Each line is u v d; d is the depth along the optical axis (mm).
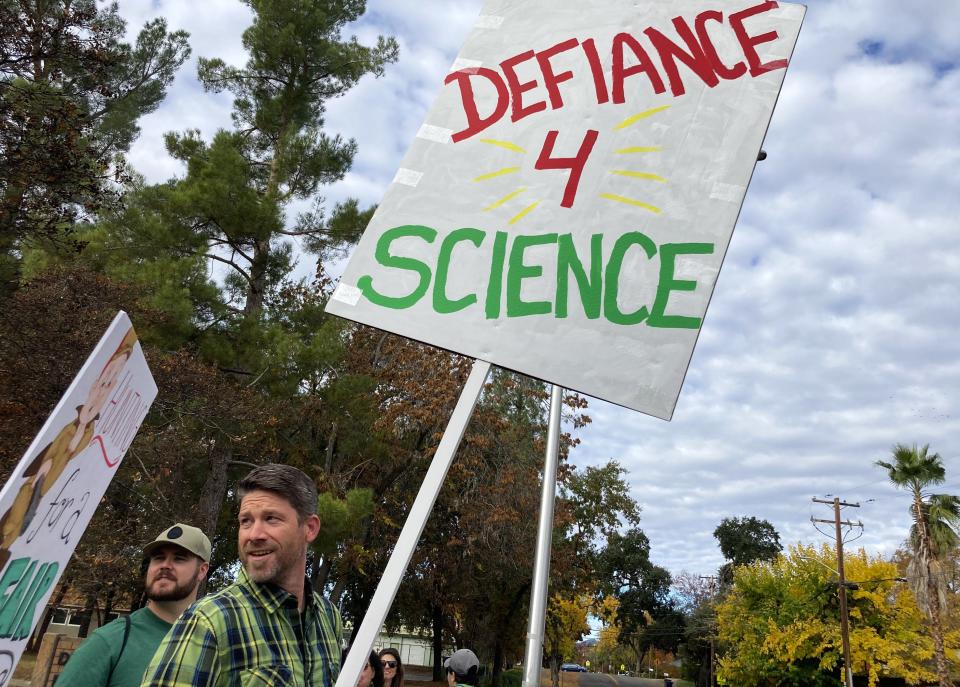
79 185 12508
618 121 2873
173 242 20422
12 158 11711
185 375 16609
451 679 5805
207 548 3219
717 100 2898
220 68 24188
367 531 25250
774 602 38000
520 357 2594
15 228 12570
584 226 2740
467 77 2988
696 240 2721
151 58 26250
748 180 2801
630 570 73250
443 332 2643
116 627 2957
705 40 2980
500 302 2660
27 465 2461
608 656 102812
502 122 2896
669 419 2525
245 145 23891
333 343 21047
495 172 2834
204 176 20891
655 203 2766
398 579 2094
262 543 2061
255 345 20078
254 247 22453
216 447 20141
